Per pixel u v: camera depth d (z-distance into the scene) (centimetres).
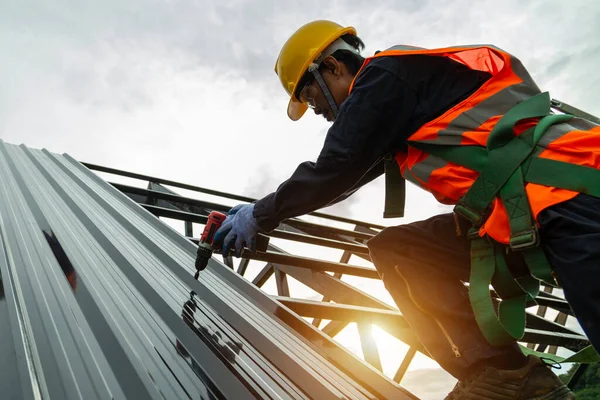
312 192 158
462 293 154
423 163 139
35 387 112
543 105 122
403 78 140
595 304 100
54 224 262
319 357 159
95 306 164
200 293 199
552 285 122
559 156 111
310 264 353
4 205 277
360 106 142
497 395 134
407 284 161
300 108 240
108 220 299
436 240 160
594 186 105
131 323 159
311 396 133
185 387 129
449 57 144
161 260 237
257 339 159
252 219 181
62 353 132
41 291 168
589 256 100
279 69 213
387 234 168
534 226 110
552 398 128
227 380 133
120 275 205
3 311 143
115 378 129
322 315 252
